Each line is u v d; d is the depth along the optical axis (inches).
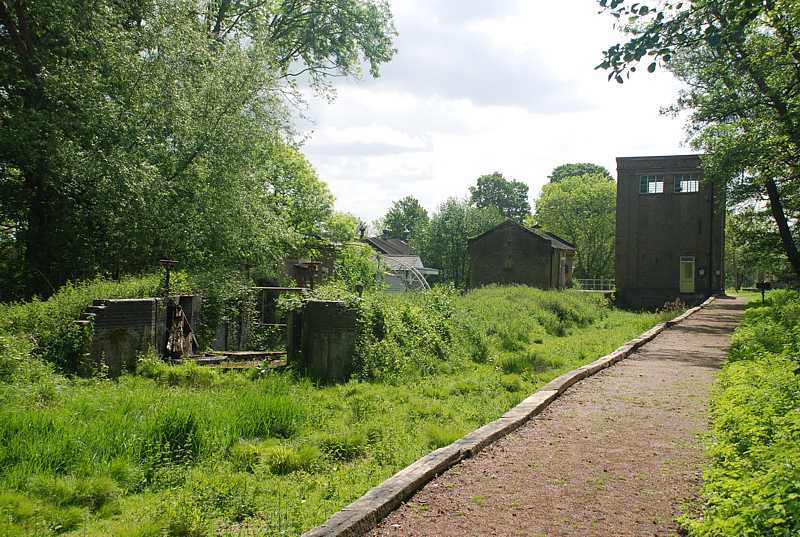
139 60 709.3
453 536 171.8
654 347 657.6
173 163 730.2
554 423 306.5
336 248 1188.5
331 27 1141.7
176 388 383.2
